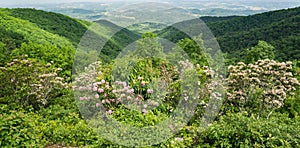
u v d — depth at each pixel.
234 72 5.57
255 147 3.65
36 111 5.64
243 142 3.74
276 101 5.17
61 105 6.04
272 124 4.23
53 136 4.34
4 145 3.65
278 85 5.44
